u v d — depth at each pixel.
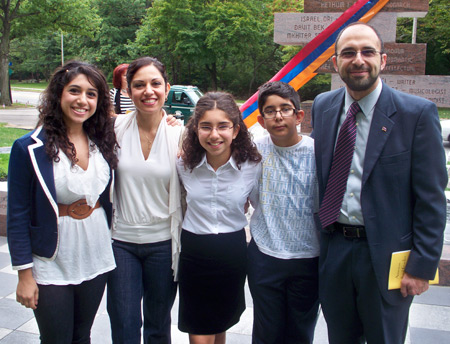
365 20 4.34
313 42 4.50
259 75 38.09
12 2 23.61
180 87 12.75
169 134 2.31
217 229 2.28
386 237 1.94
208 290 2.30
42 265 2.00
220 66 37.56
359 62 1.89
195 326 2.34
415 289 1.93
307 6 4.50
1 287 3.61
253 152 2.27
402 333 2.10
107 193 2.21
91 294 2.15
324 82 29.31
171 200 2.30
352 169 2.01
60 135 1.99
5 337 2.90
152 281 2.38
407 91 4.36
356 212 2.00
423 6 4.23
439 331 3.05
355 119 2.02
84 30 24.69
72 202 2.04
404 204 1.94
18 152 1.93
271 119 2.20
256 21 29.94
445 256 3.81
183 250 2.33
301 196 2.27
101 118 2.15
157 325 2.44
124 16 38.81
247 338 2.98
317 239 2.31
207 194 2.27
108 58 37.66
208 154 2.26
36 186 1.94
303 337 2.40
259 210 2.38
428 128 1.87
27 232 1.97
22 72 55.59
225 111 2.12
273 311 2.36
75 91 1.99
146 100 2.21
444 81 4.27
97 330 3.05
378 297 1.99
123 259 2.32
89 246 2.10
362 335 2.21
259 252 2.36
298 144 2.29
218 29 28.89
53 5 22.81
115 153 2.25
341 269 2.07
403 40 21.86
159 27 30.78
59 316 2.04
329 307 2.16
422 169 1.87
